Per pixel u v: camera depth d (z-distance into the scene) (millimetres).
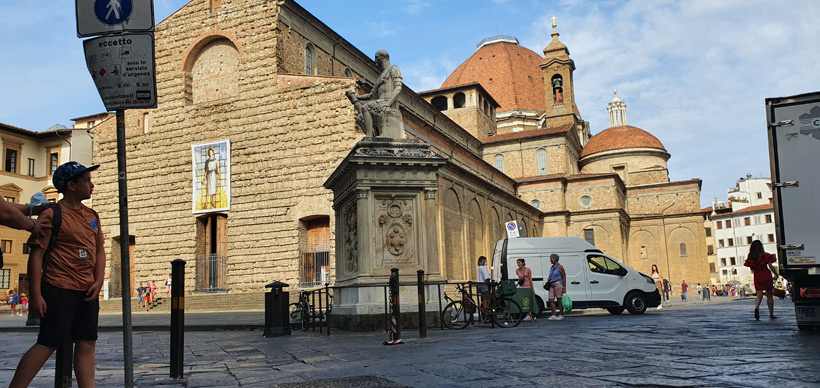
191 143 42781
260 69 41312
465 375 7617
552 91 81500
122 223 6590
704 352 9242
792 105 12961
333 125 38875
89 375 6164
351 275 17250
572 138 76625
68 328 5965
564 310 24109
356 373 8266
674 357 8719
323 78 39469
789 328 13844
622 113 91750
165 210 42969
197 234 42031
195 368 9922
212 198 41469
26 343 17141
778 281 56188
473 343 11773
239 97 41750
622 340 11672
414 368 8445
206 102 42844
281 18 41656
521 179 71125
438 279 16625
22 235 58031
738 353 9000
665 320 18203
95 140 46188
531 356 9344
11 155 60156
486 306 17297
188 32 43812
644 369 7637
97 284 6211
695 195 74688
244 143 41188
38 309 5758
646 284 24906
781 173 12914
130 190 44281
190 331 21844
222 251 41688
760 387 6195
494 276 26562
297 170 39469
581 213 70000
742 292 70312
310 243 39438
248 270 39875
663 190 76062
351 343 12875
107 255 44344
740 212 125750
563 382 6844
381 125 17453
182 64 43656
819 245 12508
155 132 44062
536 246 25562
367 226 16312
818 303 12891
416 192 16938
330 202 38250
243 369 9430
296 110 40031
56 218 5941
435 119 56812
